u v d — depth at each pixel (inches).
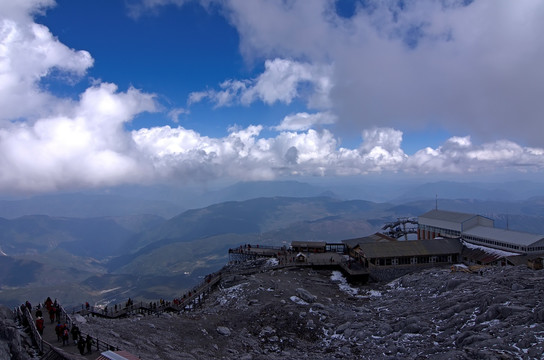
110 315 2500.0
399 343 1701.5
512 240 3597.4
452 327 1712.6
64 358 1184.2
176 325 2043.6
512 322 1504.7
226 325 2185.0
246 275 3681.1
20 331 1430.9
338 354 1748.3
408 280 3100.4
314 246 4571.9
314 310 2471.7
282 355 1830.7
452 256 3777.1
